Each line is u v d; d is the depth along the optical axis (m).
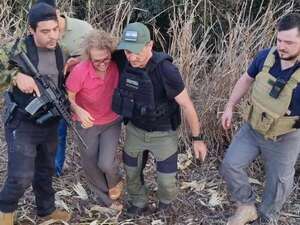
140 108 2.37
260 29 3.45
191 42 3.52
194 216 2.80
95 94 2.46
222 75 3.27
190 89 3.30
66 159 3.22
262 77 2.35
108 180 2.70
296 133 2.44
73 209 2.82
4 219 2.43
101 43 2.32
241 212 2.65
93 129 2.55
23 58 2.20
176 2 4.32
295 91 2.28
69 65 2.47
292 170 2.56
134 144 2.54
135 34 2.22
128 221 2.72
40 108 2.23
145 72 2.30
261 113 2.37
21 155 2.30
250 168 3.15
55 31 2.18
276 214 2.71
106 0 4.34
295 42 2.16
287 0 4.09
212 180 3.12
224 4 4.17
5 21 4.14
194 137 2.47
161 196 2.68
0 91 2.28
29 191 2.90
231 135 3.25
